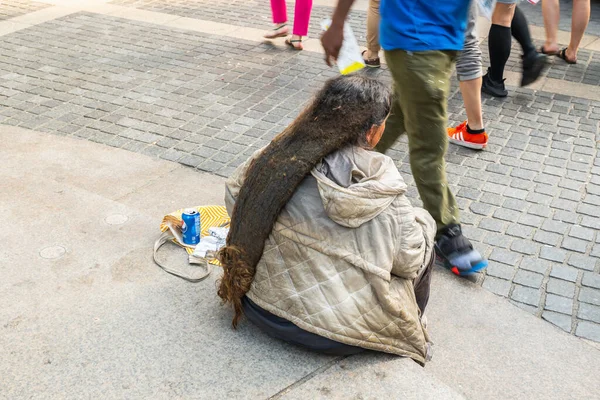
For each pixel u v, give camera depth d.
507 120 5.30
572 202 4.20
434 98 3.16
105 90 5.68
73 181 4.24
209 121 5.18
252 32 7.18
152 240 3.28
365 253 2.34
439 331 3.12
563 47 6.88
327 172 2.30
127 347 2.54
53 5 8.01
